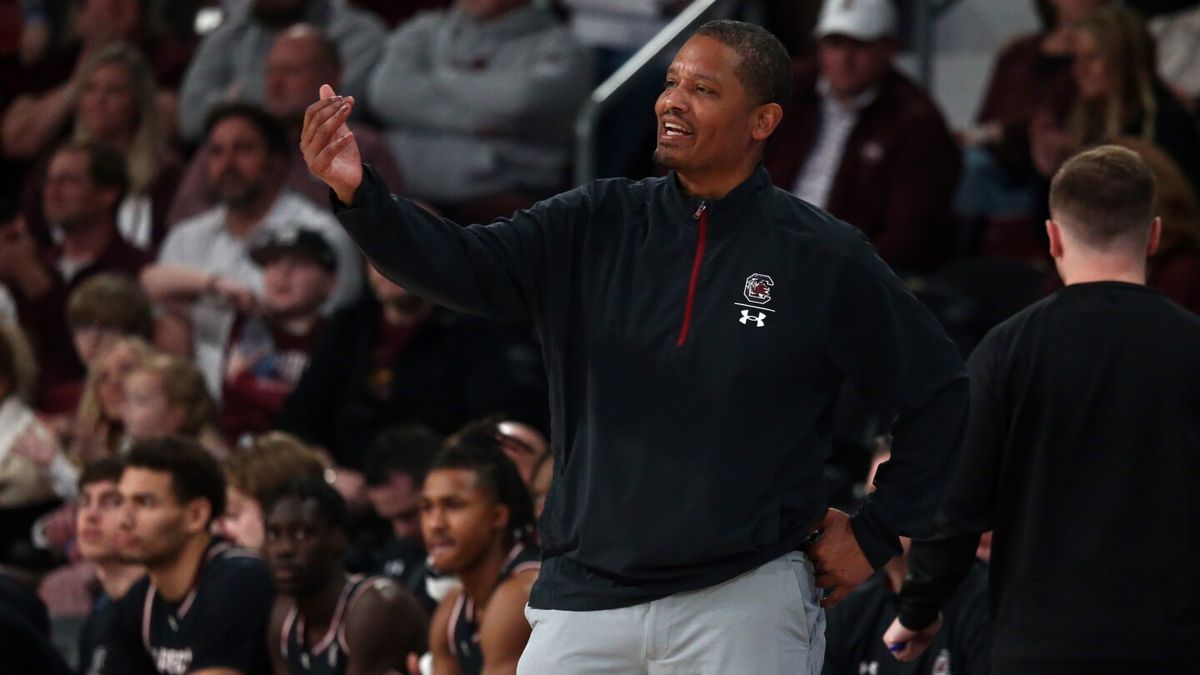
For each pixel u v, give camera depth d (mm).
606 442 10508
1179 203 17469
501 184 28438
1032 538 12594
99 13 33156
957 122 29703
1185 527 12312
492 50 28969
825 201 25250
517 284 10805
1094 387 12492
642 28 30391
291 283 25234
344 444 23484
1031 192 25578
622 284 10648
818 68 25953
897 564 15047
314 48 28531
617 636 10453
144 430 22484
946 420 10836
